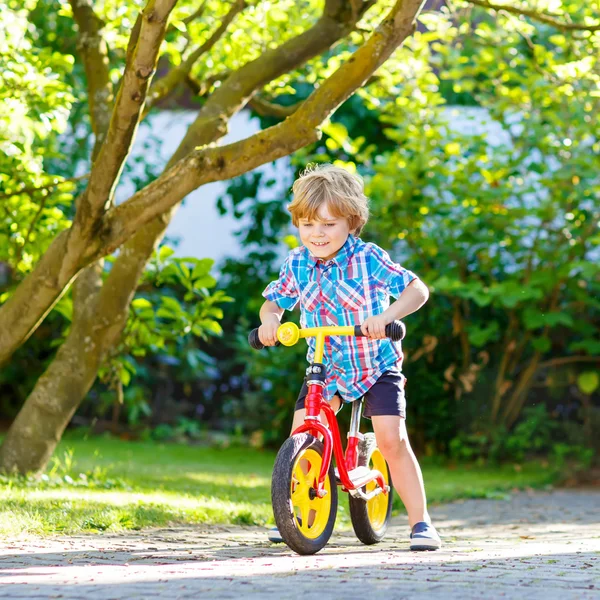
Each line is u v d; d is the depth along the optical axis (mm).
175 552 4625
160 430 15445
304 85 14617
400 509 8070
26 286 6848
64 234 6711
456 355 12875
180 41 10078
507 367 12805
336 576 3748
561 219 12242
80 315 7926
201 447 14453
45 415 7785
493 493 9617
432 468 12180
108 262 9844
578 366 12867
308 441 4574
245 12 9039
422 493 4922
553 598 3287
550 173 12000
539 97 11281
